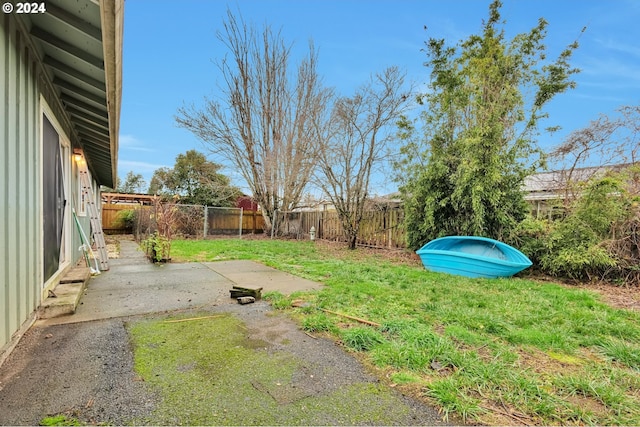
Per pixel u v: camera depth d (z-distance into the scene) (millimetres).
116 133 4773
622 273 5562
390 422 1774
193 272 6164
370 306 3922
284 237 15086
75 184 6277
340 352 2646
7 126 2428
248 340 2875
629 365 2504
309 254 9242
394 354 2527
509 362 2498
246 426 1715
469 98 7414
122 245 11023
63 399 1909
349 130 10188
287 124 15312
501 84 7012
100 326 3152
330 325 3205
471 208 7059
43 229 3572
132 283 5133
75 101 4523
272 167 15180
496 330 3158
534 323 3391
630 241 5582
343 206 10789
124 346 2686
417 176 8266
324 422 1760
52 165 4129
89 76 3477
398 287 4984
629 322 3473
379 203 10352
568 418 1843
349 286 4961
